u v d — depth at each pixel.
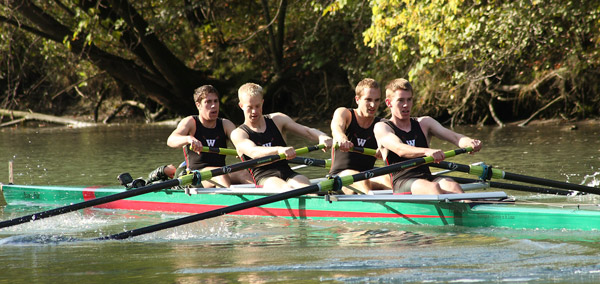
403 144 23.28
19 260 19.33
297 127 27.36
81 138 70.94
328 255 18.83
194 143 26.30
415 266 17.31
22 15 75.06
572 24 58.84
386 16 59.53
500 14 54.41
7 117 102.06
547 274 16.23
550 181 23.73
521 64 68.25
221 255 19.22
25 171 42.56
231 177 28.70
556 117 71.06
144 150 54.91
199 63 93.81
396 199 23.12
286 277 16.62
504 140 54.22
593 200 26.83
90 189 31.27
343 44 88.19
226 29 87.31
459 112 74.94
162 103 86.19
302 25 91.44
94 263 18.67
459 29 55.00
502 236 20.59
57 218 27.11
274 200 22.66
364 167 26.30
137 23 76.69
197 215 22.30
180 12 77.25
